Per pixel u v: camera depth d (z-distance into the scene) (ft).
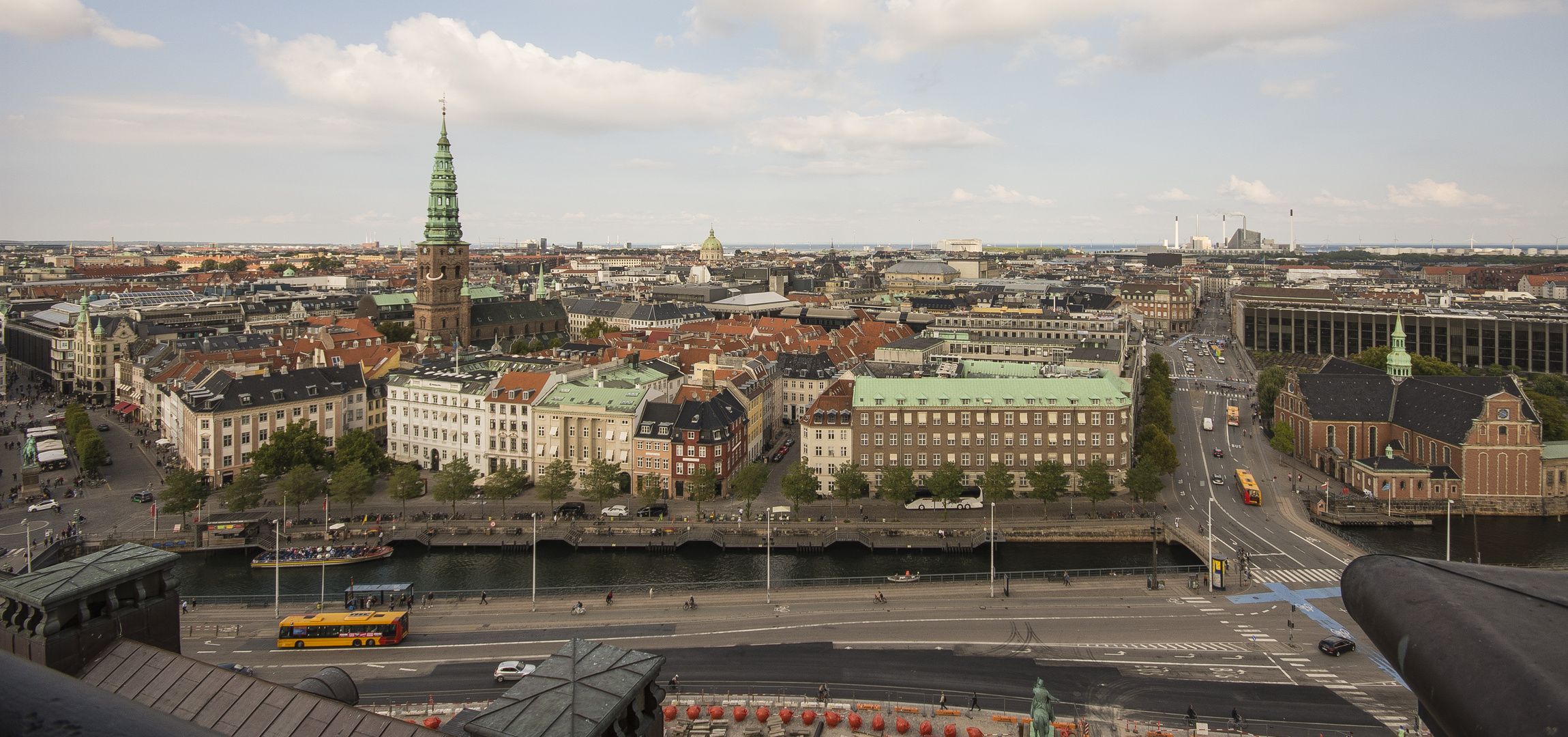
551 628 435.12
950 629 429.38
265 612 458.50
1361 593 43.14
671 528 592.19
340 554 553.64
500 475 627.05
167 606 108.58
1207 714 345.51
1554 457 638.12
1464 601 36.68
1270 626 430.61
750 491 598.75
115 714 25.85
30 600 96.48
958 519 609.01
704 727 333.21
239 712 96.84
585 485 638.53
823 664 392.68
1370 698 356.79
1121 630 426.92
